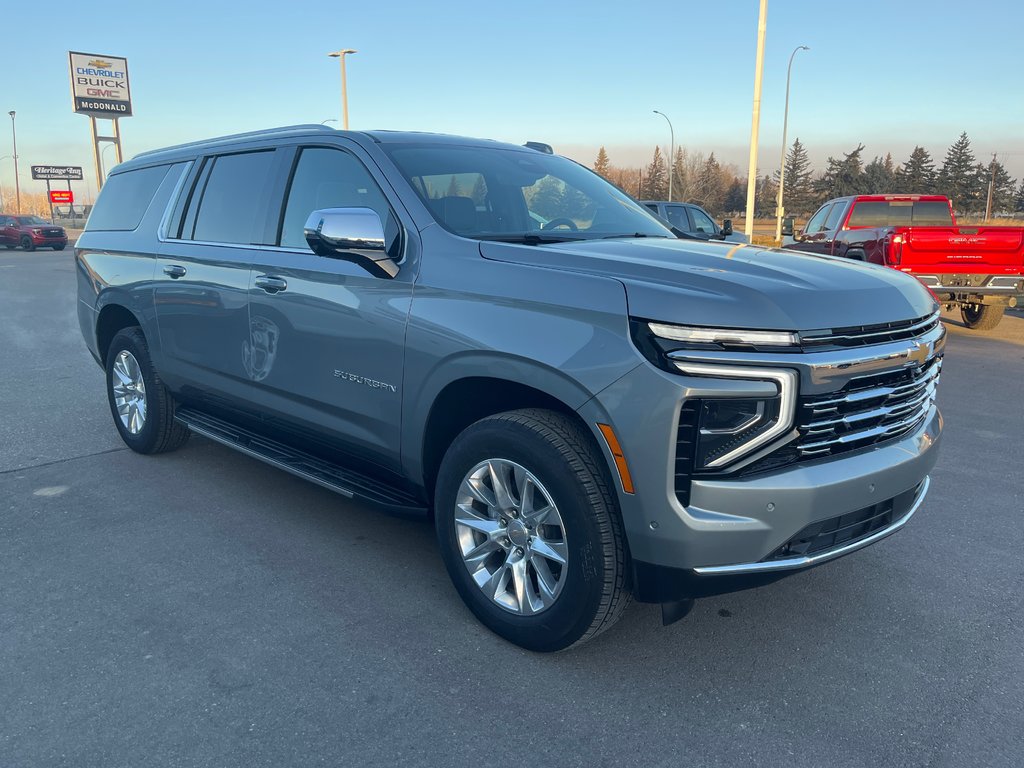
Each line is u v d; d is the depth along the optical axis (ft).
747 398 8.39
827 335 8.71
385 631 10.64
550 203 12.99
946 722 8.82
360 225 10.71
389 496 11.85
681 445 8.52
